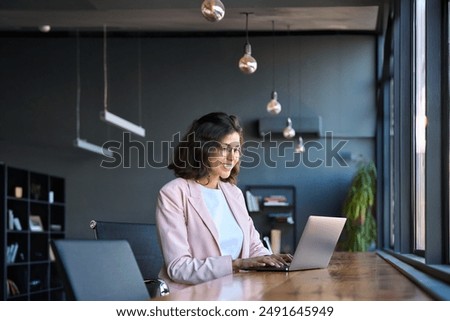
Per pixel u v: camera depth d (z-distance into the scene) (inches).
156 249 125.2
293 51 482.9
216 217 118.2
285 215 473.7
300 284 92.7
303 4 352.8
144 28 476.4
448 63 177.3
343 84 478.6
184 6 351.3
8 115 486.3
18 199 428.5
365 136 475.2
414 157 273.7
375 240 452.4
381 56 475.8
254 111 483.8
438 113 182.5
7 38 488.1
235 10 415.5
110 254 66.0
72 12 425.1
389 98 439.5
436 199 177.8
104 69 479.2
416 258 195.8
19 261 438.0
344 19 441.4
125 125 399.2
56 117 486.6
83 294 58.8
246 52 334.3
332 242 128.0
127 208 485.4
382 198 449.4
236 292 80.0
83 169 488.4
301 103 480.4
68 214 487.5
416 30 273.3
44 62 487.8
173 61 487.2
